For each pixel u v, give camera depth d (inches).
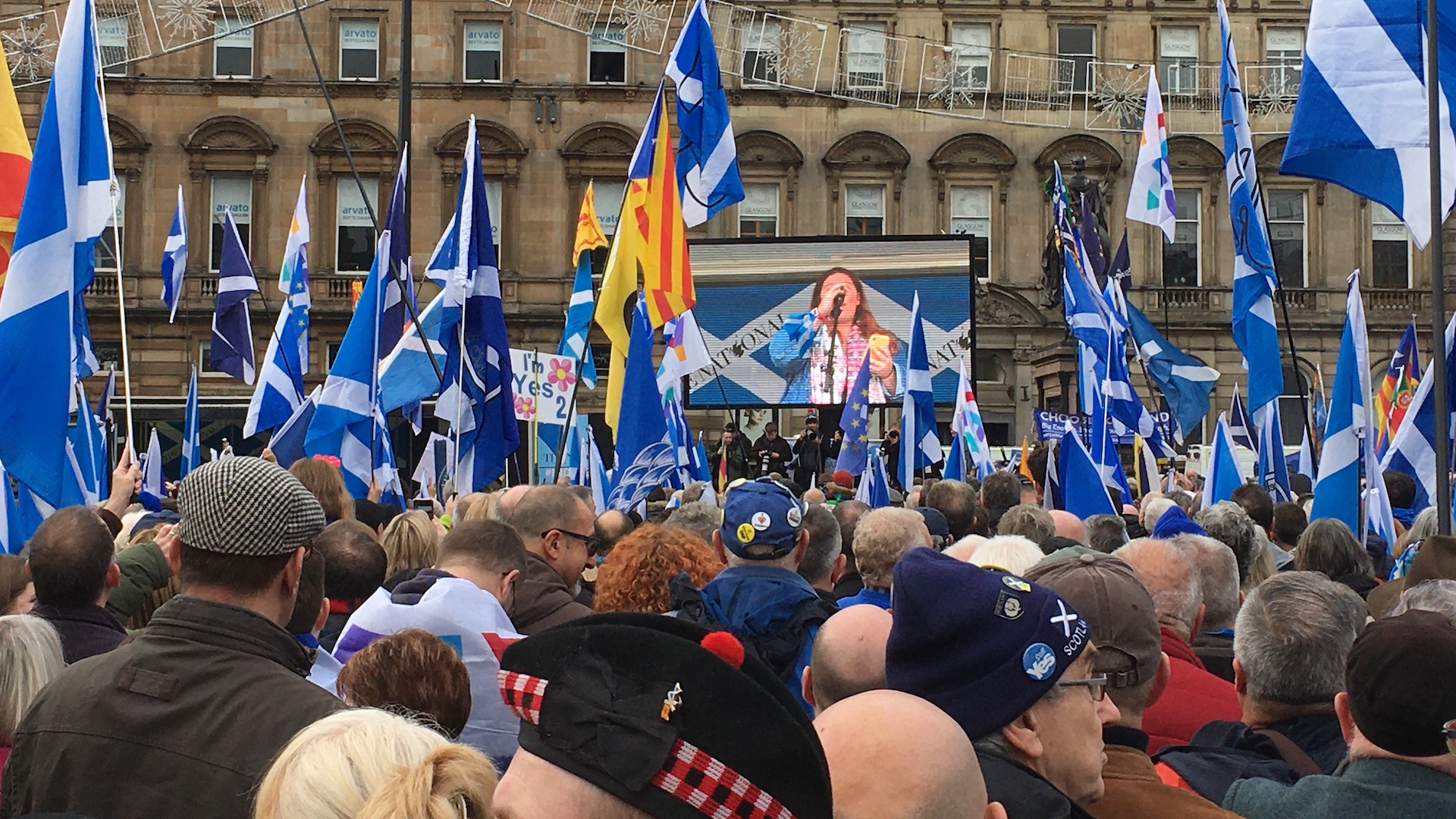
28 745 153.3
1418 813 145.6
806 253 1266.0
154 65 1692.9
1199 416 784.3
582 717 90.4
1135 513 560.4
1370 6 435.8
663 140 540.1
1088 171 1733.5
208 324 1700.3
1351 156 441.7
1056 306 1462.8
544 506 279.0
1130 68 1702.8
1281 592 194.2
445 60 1727.4
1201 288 1743.4
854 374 1254.9
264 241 1708.9
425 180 1723.7
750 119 1727.4
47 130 364.5
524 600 252.7
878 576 258.2
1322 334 1755.7
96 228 375.2
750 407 1261.1
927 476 1112.2
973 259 1241.4
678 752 89.7
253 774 147.3
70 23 375.9
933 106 1726.1
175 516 344.8
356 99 1717.5
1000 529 326.3
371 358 508.4
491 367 523.5
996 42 1732.3
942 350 1253.1
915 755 111.3
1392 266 1764.3
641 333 474.3
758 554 233.1
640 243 533.3
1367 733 152.0
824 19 1721.2
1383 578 414.0
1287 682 188.2
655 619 98.2
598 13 1686.8
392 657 167.2
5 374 345.7
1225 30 573.0
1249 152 569.0
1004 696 139.4
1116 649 164.7
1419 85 431.5
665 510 448.1
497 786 94.7
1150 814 153.9
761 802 90.9
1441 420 405.7
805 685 173.9
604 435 1676.9
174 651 154.9
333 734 108.3
